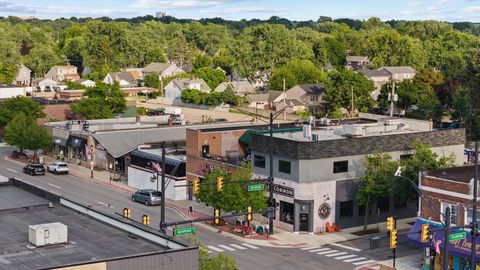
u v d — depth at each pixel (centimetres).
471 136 12375
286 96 16238
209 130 7856
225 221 6775
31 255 3578
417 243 5338
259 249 5888
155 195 7456
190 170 7794
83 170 9569
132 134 9612
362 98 14938
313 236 6347
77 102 12612
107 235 3994
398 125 7581
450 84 15012
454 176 5578
